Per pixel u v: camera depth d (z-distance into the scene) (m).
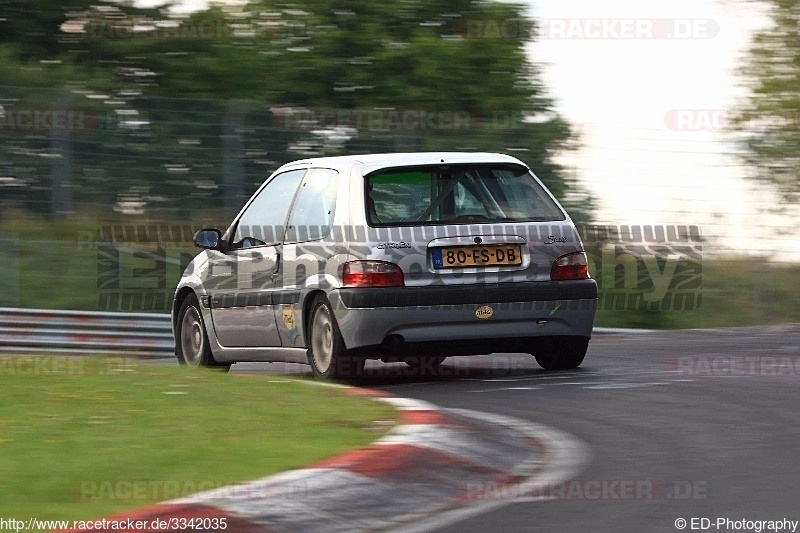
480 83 61.81
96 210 48.59
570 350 29.91
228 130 48.22
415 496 16.02
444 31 64.19
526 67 62.59
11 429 19.03
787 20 58.38
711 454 18.64
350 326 27.33
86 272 46.69
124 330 38.88
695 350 35.66
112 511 14.28
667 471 17.45
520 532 14.20
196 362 33.31
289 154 48.25
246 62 63.28
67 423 19.55
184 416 20.25
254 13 64.31
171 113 48.50
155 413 20.52
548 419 22.31
